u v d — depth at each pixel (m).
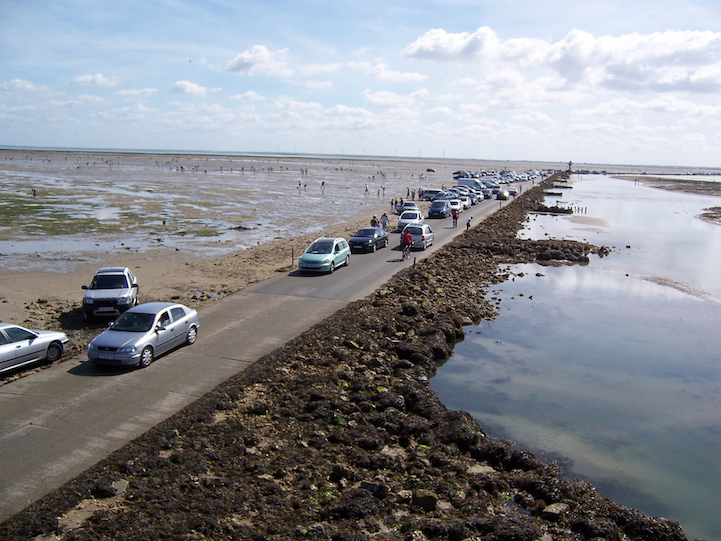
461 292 26.03
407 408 13.59
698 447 12.73
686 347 20.02
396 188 93.06
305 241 37.47
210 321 18.56
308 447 10.91
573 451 12.26
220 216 50.06
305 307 20.55
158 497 8.75
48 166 130.50
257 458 10.27
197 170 131.25
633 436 13.14
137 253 32.25
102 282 19.84
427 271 28.16
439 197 64.31
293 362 15.01
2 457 9.69
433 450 11.33
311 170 155.25
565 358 18.47
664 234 51.44
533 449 12.26
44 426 10.92
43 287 24.05
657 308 25.38
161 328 14.99
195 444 10.44
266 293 22.69
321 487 9.55
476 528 8.63
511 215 56.94
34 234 37.53
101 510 8.34
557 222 57.75
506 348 19.31
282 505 8.87
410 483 9.98
